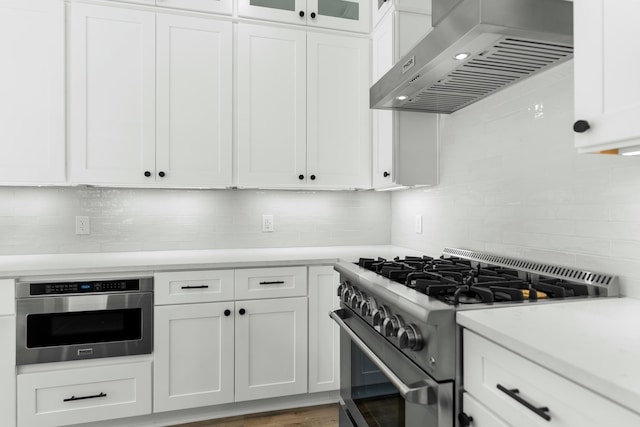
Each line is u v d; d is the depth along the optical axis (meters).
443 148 2.26
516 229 1.71
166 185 2.24
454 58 1.32
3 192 2.29
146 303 2.01
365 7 2.49
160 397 2.04
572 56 1.31
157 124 2.18
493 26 1.10
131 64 2.15
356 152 2.49
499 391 0.90
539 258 1.59
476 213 1.98
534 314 1.01
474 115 1.99
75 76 2.08
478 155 1.96
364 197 2.88
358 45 2.49
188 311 2.06
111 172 2.13
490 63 1.37
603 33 0.92
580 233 1.41
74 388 1.93
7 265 1.95
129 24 2.15
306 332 2.24
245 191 2.66
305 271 2.24
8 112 2.00
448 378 1.04
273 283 2.19
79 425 1.98
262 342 2.18
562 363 0.71
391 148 2.24
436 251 2.34
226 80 2.28
